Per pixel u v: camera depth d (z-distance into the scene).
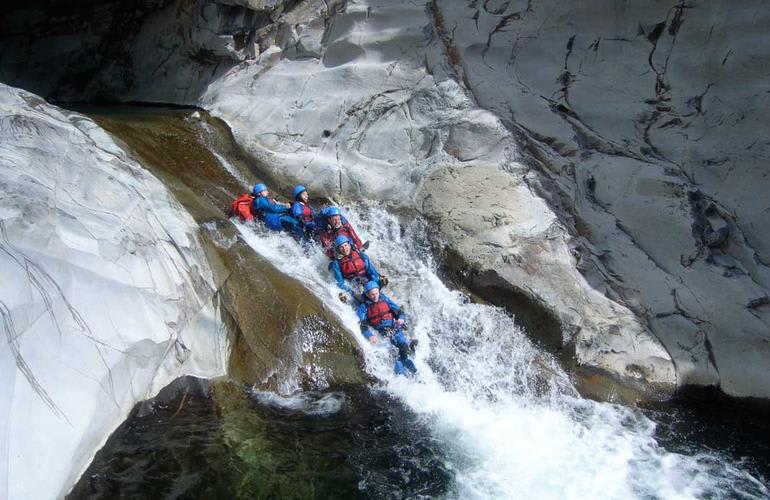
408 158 8.84
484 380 6.67
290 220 7.96
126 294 5.16
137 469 4.75
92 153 6.15
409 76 9.37
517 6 9.63
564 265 7.38
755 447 6.07
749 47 8.30
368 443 5.56
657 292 7.22
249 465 5.04
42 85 13.34
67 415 4.29
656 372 6.77
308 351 6.35
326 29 10.14
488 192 8.06
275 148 9.45
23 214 4.58
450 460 5.51
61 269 4.66
